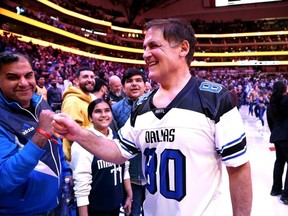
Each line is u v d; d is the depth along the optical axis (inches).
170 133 37.0
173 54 38.5
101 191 72.4
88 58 1079.0
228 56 1540.4
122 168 81.0
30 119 52.8
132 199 93.7
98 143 44.0
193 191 36.5
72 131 41.8
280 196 133.4
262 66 1494.8
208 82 39.2
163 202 38.0
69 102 94.0
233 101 37.3
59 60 750.5
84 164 70.1
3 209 47.9
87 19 1232.2
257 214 116.3
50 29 954.1
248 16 1489.9
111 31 1413.6
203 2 1491.1
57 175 54.6
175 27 38.5
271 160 195.2
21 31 919.0
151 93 42.9
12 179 43.1
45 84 328.5
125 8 1514.5
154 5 1507.1
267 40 1533.0
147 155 40.1
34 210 50.6
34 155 43.3
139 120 41.0
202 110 36.4
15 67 50.1
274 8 1441.9
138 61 1387.8
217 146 37.0
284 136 124.6
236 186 37.3
